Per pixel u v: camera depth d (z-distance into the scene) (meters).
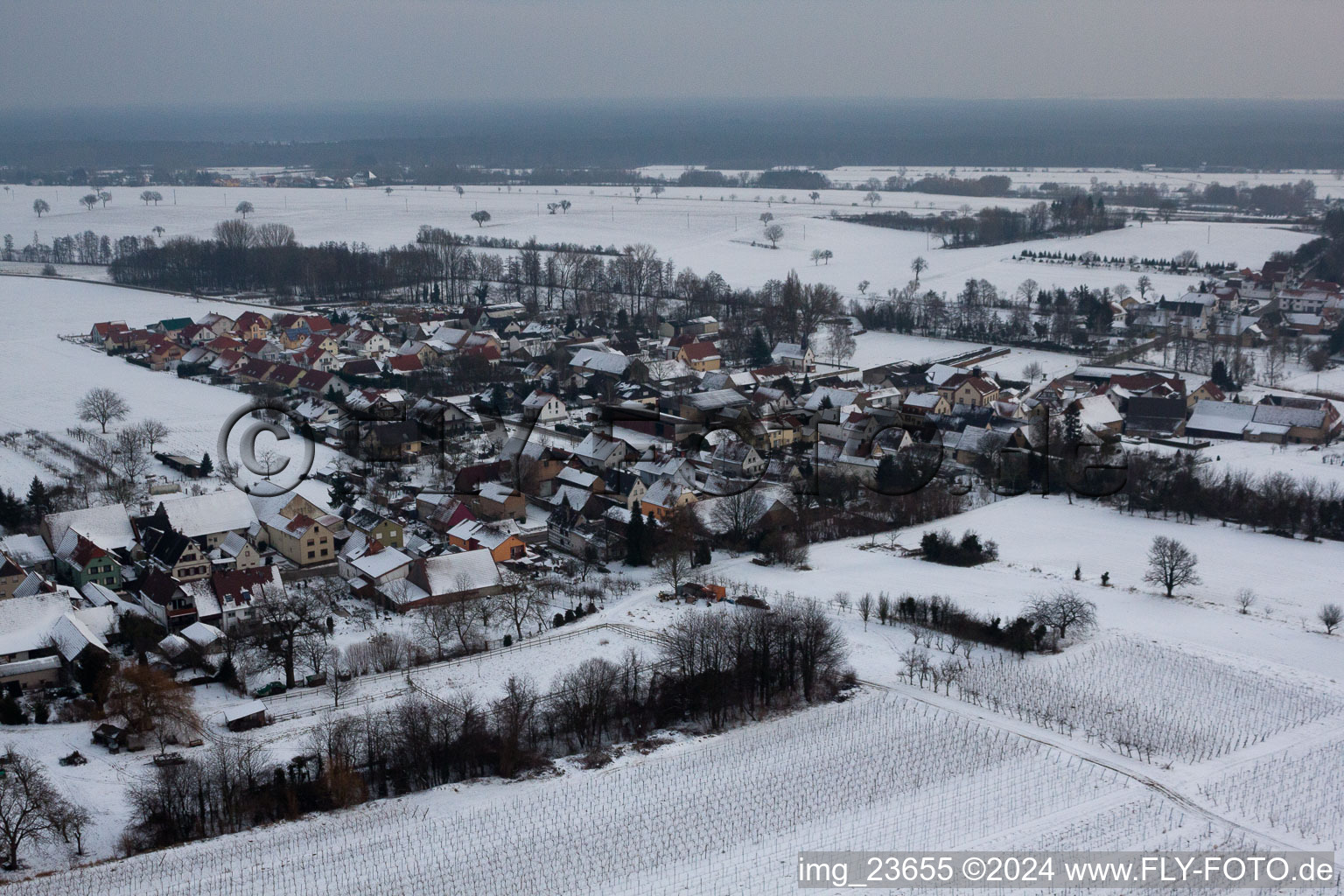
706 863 98.06
